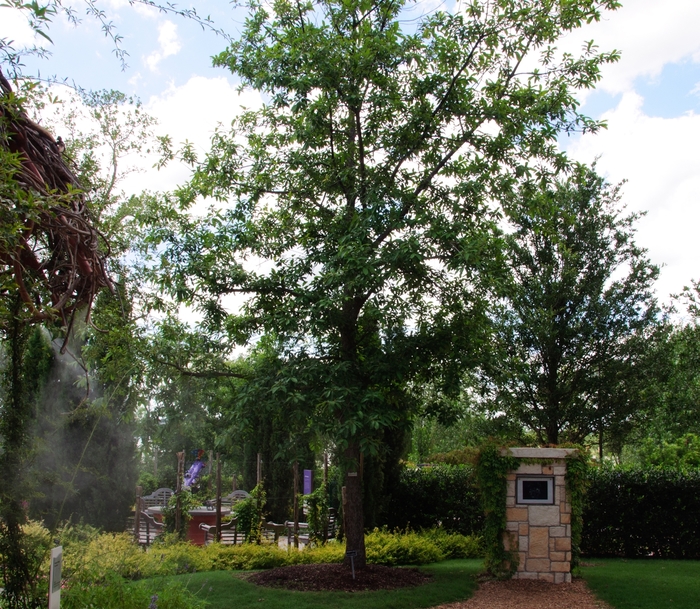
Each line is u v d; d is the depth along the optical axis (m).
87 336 8.07
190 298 8.66
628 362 12.38
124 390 10.17
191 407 9.06
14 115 3.21
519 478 8.84
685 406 12.87
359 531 9.09
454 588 8.09
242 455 19.89
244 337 9.02
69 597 4.98
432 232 7.86
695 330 12.61
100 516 10.48
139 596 5.12
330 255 8.55
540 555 8.70
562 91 8.27
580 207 12.77
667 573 9.62
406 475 13.70
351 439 7.76
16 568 4.66
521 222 12.43
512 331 12.71
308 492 13.87
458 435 14.90
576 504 8.76
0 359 4.88
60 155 3.81
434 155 9.10
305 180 9.41
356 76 8.34
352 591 7.88
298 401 7.65
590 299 12.43
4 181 2.88
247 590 7.78
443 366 8.84
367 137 9.16
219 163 9.30
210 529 11.95
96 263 3.97
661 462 16.92
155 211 8.73
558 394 12.53
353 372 8.25
